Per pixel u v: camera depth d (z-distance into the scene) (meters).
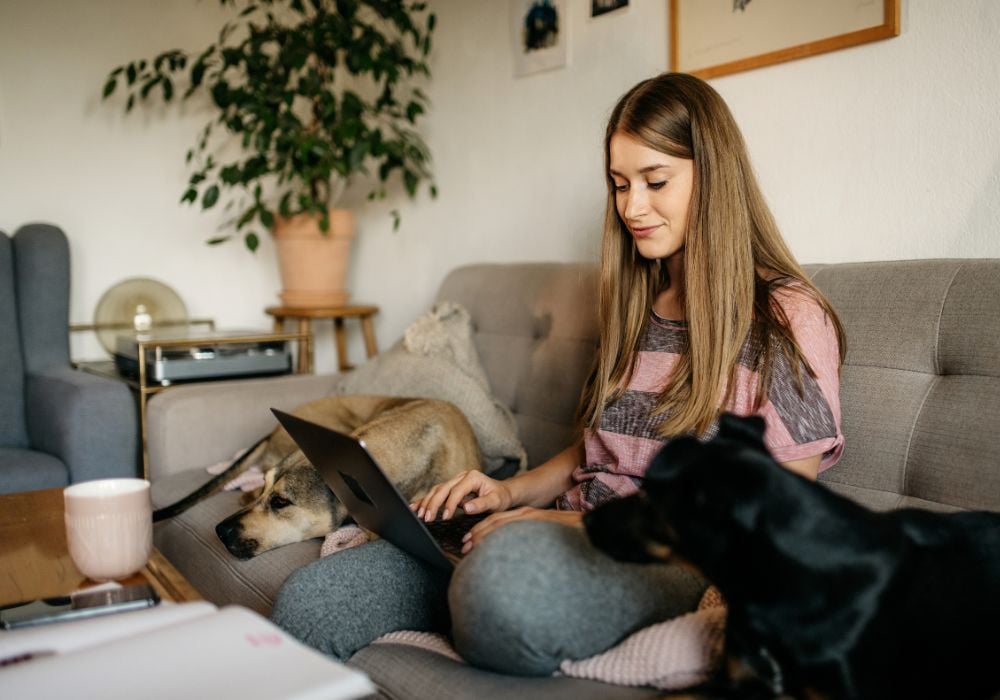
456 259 2.77
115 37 2.95
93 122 2.93
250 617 0.77
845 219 1.64
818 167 1.68
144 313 2.74
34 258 2.49
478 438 1.90
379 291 3.16
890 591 0.75
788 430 1.07
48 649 0.75
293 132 2.59
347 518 1.57
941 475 1.14
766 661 0.76
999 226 1.42
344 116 2.60
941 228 1.50
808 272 1.44
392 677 0.99
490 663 0.93
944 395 1.18
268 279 3.31
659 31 2.01
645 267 1.36
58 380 2.24
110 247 2.99
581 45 2.23
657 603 0.97
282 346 2.69
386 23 2.97
